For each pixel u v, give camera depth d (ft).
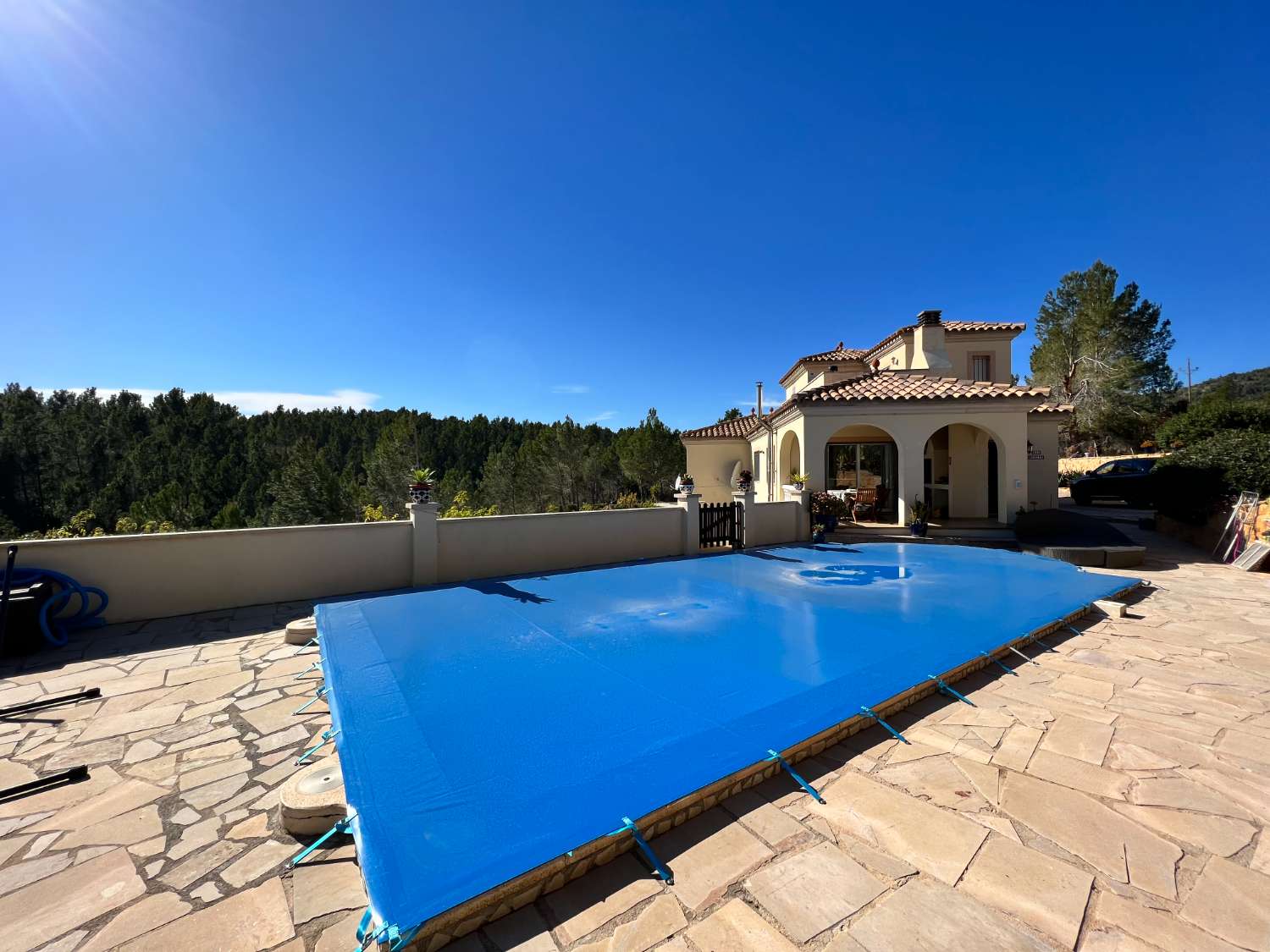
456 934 7.50
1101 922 7.68
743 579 31.86
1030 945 7.28
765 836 9.73
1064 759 12.39
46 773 12.09
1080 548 37.11
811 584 30.35
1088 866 8.87
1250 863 8.95
